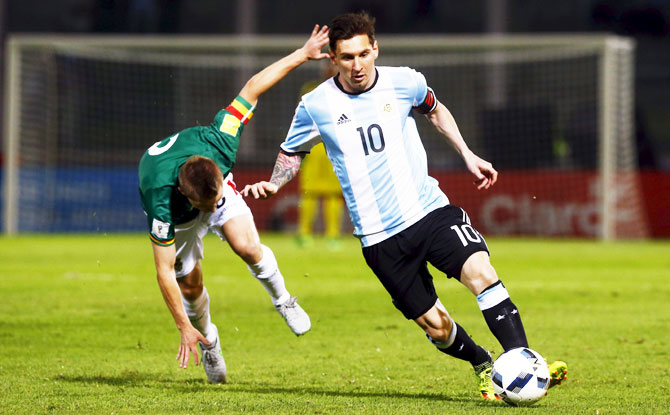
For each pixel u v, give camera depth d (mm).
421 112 15617
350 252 50406
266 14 100188
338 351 20438
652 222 64750
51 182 67688
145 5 97188
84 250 50750
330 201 54688
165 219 14375
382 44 61531
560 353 19844
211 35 97812
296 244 56312
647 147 77500
